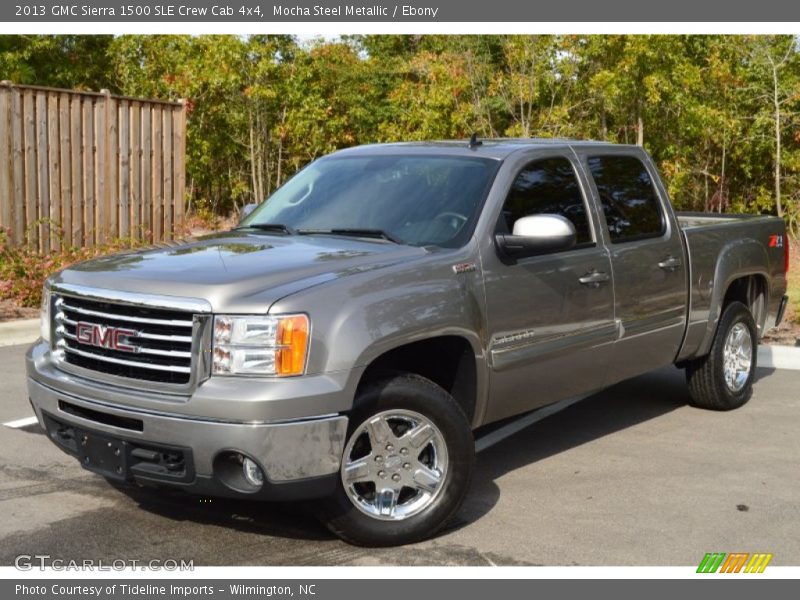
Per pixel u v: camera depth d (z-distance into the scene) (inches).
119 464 175.9
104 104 538.6
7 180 493.7
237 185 960.9
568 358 222.4
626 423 277.7
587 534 192.1
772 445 256.1
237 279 173.2
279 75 917.2
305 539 188.4
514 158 220.8
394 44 1140.5
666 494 216.4
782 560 180.4
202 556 179.9
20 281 448.5
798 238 759.1
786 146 847.7
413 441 182.9
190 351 169.5
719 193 851.4
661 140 817.5
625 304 238.5
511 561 178.7
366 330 173.0
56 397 185.8
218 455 166.2
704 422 279.0
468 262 197.2
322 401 167.2
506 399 209.0
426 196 214.1
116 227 550.6
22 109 498.6
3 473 224.7
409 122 873.5
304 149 959.6
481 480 226.1
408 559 179.2
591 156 242.4
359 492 184.2
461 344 197.6
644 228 251.1
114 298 176.4
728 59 830.5
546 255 216.8
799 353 363.6
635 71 731.4
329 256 189.2
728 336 285.7
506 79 848.9
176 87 903.7
